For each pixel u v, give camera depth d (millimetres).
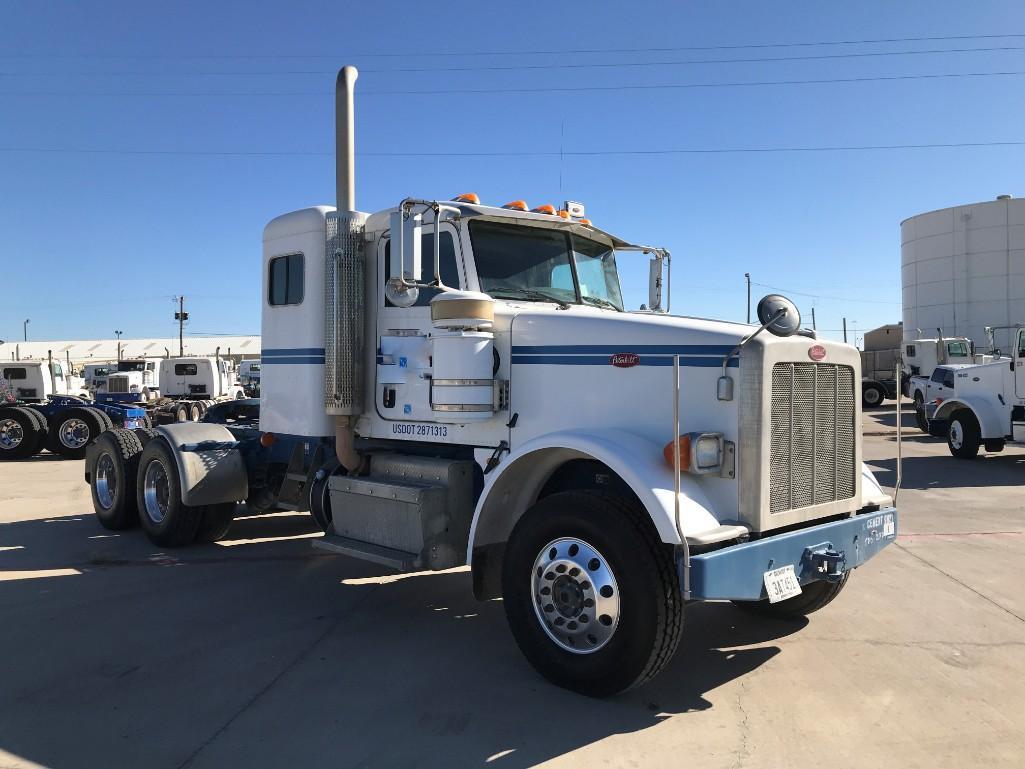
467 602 5480
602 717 3646
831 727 3566
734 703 3818
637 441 3918
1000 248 34844
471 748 3346
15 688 3973
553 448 4121
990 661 4375
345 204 5492
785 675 4184
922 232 37125
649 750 3340
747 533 3688
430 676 4129
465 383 4555
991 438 13305
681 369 3969
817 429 4094
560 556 3908
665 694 3922
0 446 16156
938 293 36562
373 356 5500
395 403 5309
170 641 4664
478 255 4945
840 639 4742
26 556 6836
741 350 3771
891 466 13188
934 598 5566
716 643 4688
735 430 3787
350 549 5059
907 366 26984
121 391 22578
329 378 5445
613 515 3715
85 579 6062
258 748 3344
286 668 4238
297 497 6426
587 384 4301
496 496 4375
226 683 4035
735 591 3570
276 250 6168
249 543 7371
